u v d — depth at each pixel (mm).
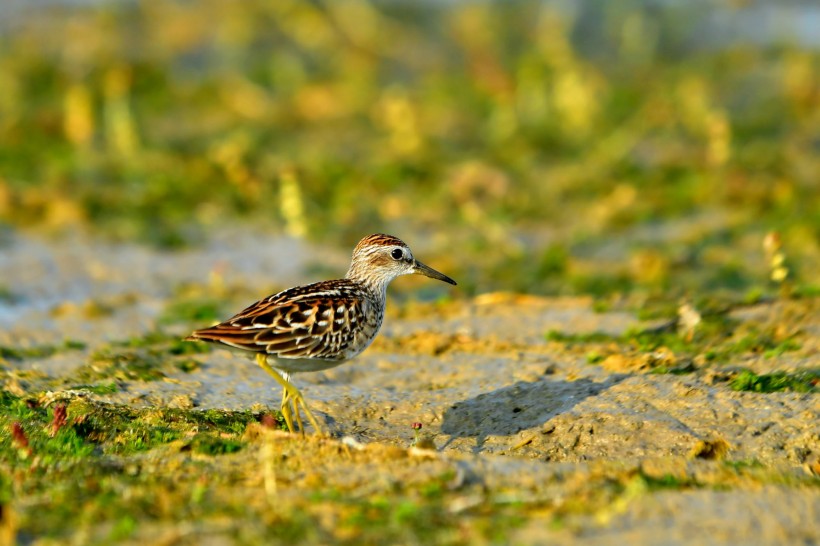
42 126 22984
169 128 23422
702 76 25203
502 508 7973
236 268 16766
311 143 22703
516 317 13820
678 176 20312
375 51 27266
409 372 11875
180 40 27844
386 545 7371
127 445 9656
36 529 7637
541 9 29234
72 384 11492
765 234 17469
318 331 10203
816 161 20797
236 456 9172
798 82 24344
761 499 8164
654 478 8609
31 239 17625
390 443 10055
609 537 7484
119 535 7449
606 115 23625
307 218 18812
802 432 9789
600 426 10031
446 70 26547
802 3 28922
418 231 18609
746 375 10820
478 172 20453
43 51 27094
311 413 10602
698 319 12727
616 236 18094
